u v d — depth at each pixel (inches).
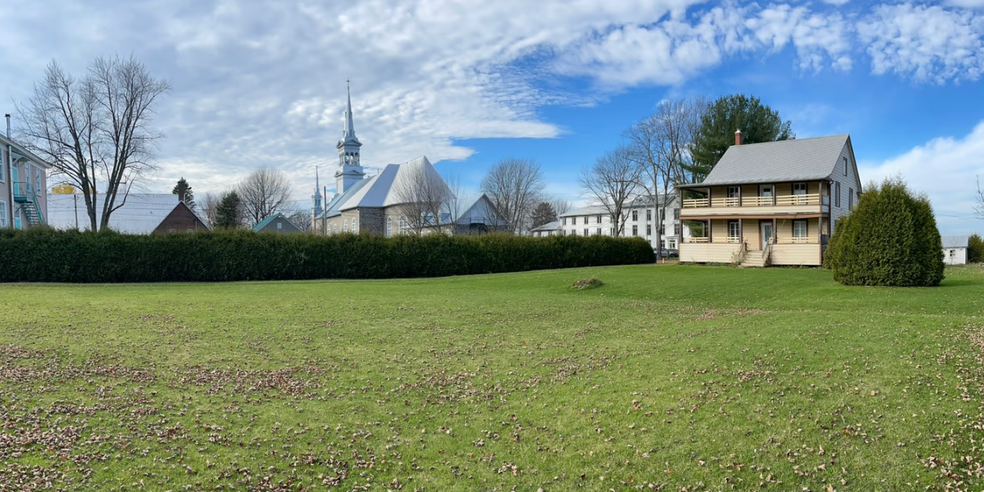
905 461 211.5
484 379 334.3
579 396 296.8
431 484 206.5
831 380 292.5
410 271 1273.4
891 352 329.1
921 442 223.8
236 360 369.7
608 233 3331.7
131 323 492.4
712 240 1507.1
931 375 288.0
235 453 224.4
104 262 1015.0
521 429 256.4
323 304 665.6
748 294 764.0
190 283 1005.8
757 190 1419.8
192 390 301.1
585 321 545.3
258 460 219.3
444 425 262.1
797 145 1448.1
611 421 260.8
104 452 216.5
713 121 1831.9
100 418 250.5
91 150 1380.4
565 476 212.4
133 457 214.5
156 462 211.8
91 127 1373.0
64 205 2193.7
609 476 211.8
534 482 208.2
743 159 1489.9
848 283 772.6
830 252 1110.4
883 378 289.7
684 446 231.9
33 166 1418.6
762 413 259.0
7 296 700.7
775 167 1411.2
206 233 1102.4
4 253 955.3
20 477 191.2
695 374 321.4
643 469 215.9
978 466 204.2
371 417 271.3
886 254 732.7
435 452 233.0
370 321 538.9
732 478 206.5
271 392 304.3
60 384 295.9
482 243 1382.9
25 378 301.4
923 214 729.6
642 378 323.0
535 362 373.1
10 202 1193.4
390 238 1274.6
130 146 1423.5
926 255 716.7
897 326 394.9
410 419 269.3
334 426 257.9
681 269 1230.9
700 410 266.7
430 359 383.9
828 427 240.8
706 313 595.5
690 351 375.2
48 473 196.1
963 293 631.8
